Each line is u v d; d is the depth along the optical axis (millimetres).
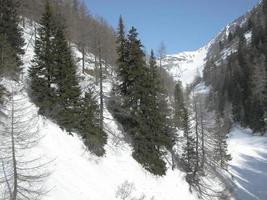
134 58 42094
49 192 26094
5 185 22641
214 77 170500
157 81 44344
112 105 45844
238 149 81375
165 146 43438
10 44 36594
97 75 50156
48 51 35281
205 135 48500
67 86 35875
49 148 30906
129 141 42781
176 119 48219
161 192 39281
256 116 99625
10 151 22750
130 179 37219
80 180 30844
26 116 31234
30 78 37906
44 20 36938
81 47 66188
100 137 36875
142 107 41281
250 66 123562
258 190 55656
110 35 78438
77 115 36406
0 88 29078
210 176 49562
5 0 40188
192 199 42125
